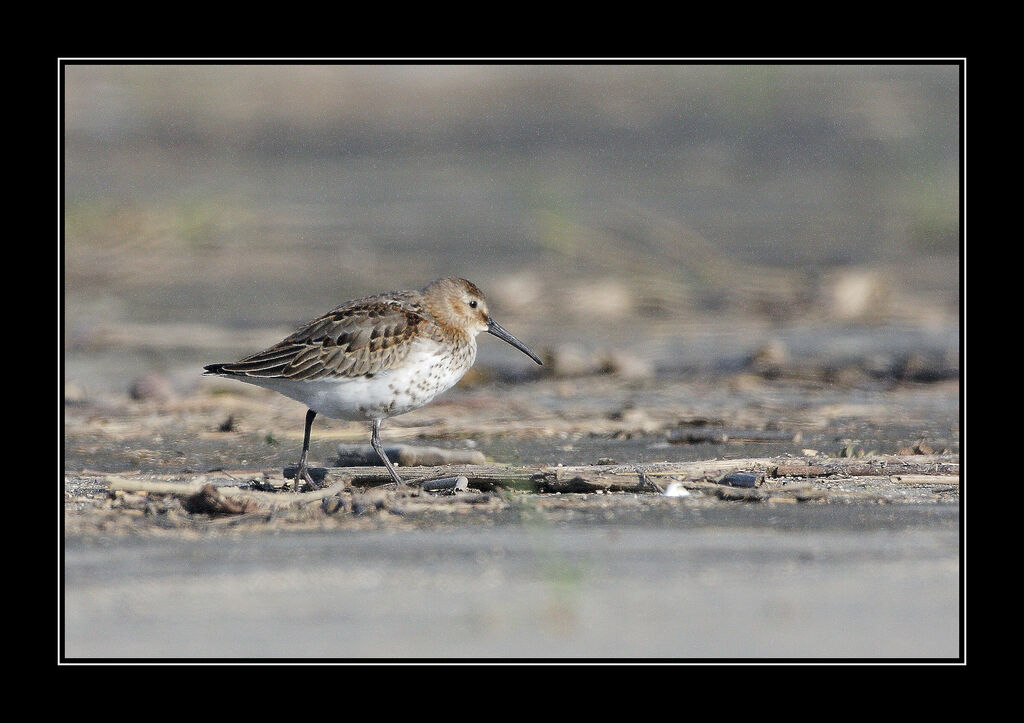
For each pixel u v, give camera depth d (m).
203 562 8.13
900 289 20.77
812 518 9.20
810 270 22.23
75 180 30.05
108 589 7.61
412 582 7.74
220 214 26.80
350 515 9.32
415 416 13.75
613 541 8.61
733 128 34.12
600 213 27.06
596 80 38.25
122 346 17.73
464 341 11.68
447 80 39.50
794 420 13.34
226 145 34.59
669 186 29.67
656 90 37.41
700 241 24.53
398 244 24.83
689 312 19.72
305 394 10.86
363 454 11.13
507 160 32.75
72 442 12.54
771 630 6.99
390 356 10.85
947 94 35.22
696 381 15.53
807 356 16.59
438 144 34.59
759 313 19.53
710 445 12.29
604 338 18.09
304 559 8.19
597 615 7.20
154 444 12.48
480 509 9.48
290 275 22.53
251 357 10.92
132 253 24.09
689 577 7.84
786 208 27.39
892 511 9.40
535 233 25.36
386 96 38.47
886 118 33.66
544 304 20.22
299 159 33.47
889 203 27.45
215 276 22.56
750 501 9.73
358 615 7.20
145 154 33.34
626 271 22.30
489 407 14.20
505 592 7.55
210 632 6.93
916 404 14.12
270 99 38.25
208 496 9.30
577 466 10.91
